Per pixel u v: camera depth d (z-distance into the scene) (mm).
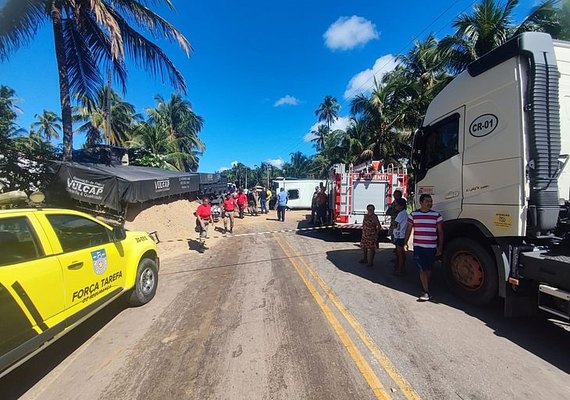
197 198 21172
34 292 3289
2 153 10500
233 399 3078
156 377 3467
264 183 103125
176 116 45031
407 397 3051
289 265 8281
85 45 12891
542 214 4363
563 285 3893
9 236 3268
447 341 4117
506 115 4711
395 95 25969
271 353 3879
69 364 3781
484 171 5059
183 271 7996
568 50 4938
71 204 11305
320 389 3188
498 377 3354
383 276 7141
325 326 4578
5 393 3295
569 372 3445
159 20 12023
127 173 13562
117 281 4898
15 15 10320
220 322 4809
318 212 15000
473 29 16141
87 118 30438
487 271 5082
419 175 6605
